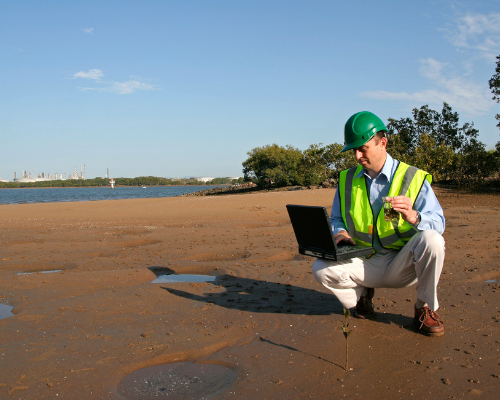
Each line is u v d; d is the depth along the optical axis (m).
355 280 3.45
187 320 3.77
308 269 5.80
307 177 53.03
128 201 19.92
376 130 3.27
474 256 6.32
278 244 8.07
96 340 3.32
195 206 16.59
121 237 9.45
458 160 31.41
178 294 4.67
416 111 40.62
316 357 2.91
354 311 3.90
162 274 5.84
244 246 7.88
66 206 17.36
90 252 7.49
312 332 3.39
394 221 3.34
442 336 3.24
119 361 2.91
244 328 3.52
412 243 3.23
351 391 2.42
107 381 2.63
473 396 2.32
